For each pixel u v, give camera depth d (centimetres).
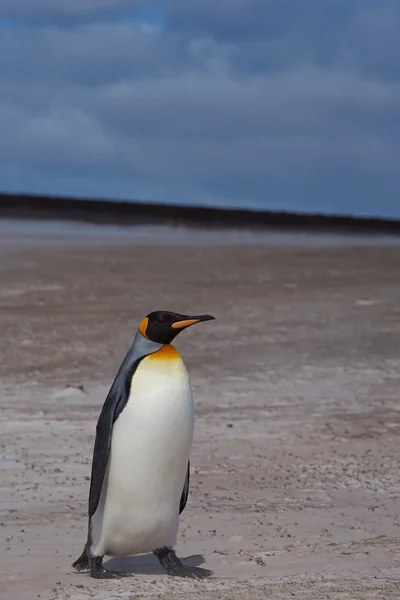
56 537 1237
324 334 3119
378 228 8312
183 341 3020
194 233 7244
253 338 3061
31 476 1625
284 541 1201
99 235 6619
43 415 2134
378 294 3909
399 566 1034
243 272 4625
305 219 8525
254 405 2270
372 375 2588
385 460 1764
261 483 1595
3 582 1003
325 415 2167
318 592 900
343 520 1327
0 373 2614
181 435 991
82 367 2694
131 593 929
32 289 3956
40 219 7406
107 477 1007
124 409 988
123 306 3612
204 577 1009
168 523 1020
